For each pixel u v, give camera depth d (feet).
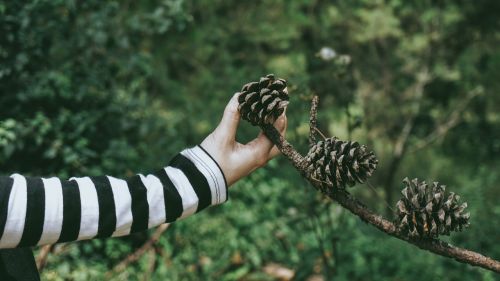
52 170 12.54
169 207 3.62
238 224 13.39
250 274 12.60
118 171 12.84
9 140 11.71
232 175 3.81
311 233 13.32
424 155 31.19
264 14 23.91
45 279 10.07
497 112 29.73
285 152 3.87
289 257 12.98
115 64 13.98
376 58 27.91
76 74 13.38
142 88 15.84
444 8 27.48
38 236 3.39
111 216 3.49
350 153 3.72
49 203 3.39
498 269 3.76
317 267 12.74
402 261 12.86
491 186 16.20
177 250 12.42
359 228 13.96
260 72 22.26
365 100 27.43
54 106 13.12
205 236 12.84
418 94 28.30
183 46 21.15
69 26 13.23
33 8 12.11
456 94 29.89
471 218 14.33
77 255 11.25
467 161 30.66
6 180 3.39
